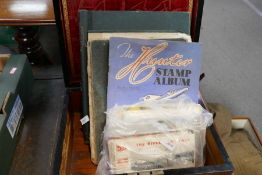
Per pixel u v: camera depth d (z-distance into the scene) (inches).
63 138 35.6
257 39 88.6
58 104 50.0
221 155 33.2
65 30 39.2
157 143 33.1
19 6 47.0
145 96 34.6
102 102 35.2
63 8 37.3
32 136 44.8
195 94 35.4
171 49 33.6
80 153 40.9
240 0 110.6
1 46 58.7
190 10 39.8
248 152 48.8
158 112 33.6
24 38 55.0
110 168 32.2
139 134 32.8
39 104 50.0
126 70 33.6
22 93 45.3
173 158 33.5
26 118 47.3
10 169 40.4
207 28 93.3
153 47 33.2
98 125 35.8
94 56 33.9
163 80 34.6
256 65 78.3
